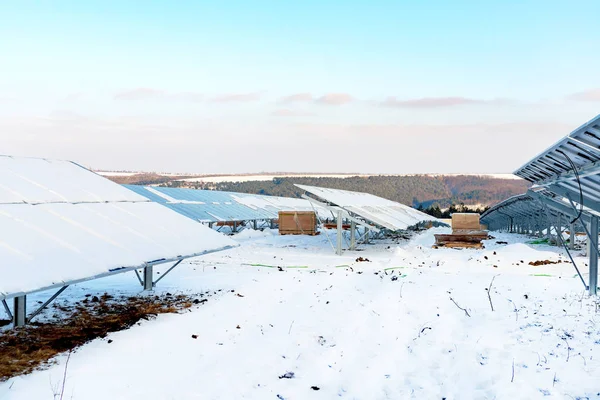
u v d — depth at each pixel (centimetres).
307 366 647
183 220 1225
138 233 995
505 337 737
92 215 984
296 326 844
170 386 561
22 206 870
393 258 1969
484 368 610
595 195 1016
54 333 782
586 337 701
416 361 658
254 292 1151
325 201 2420
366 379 598
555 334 728
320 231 3578
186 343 730
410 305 986
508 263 1766
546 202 1162
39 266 692
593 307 902
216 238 1203
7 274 634
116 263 820
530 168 1061
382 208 3142
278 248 2467
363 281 1303
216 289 1196
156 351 688
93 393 534
